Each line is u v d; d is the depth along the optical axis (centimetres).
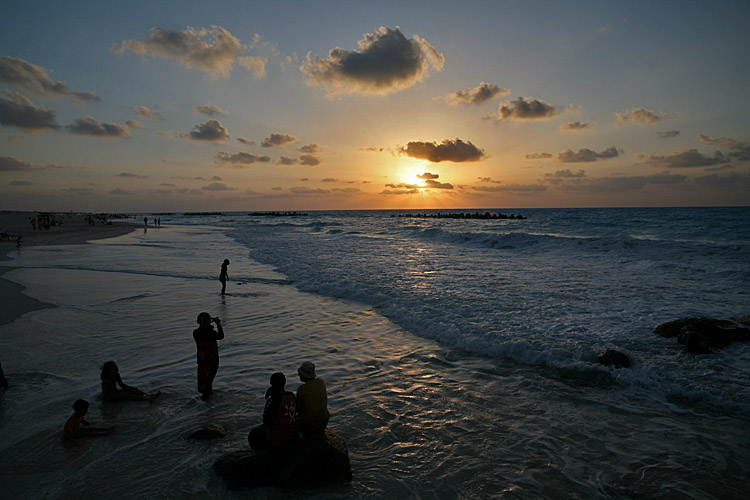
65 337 830
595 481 394
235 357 743
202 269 1845
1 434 462
